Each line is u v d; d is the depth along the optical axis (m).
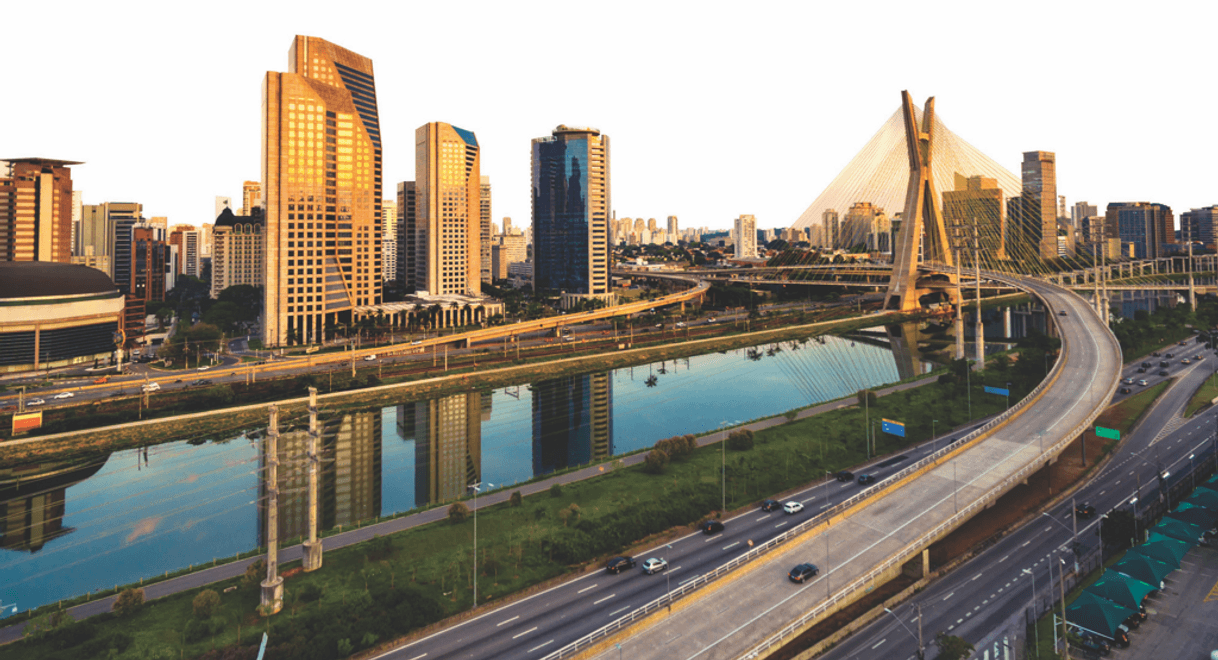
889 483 98.75
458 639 75.81
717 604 71.81
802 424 158.50
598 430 177.38
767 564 79.94
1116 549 90.81
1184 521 95.31
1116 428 143.25
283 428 178.50
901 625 75.44
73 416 170.12
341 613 79.31
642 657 62.78
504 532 102.94
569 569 92.25
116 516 123.12
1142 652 69.81
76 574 101.00
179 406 182.12
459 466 150.75
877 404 173.75
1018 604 79.00
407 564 93.62
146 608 83.62
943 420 158.38
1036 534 97.00
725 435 151.62
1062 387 145.12
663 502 112.19
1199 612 76.69
